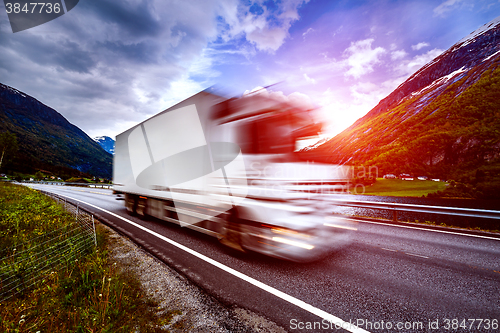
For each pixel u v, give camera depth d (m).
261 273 4.04
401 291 3.44
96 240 5.59
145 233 6.79
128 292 3.43
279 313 2.92
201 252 5.11
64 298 3.21
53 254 4.67
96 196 20.03
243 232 4.59
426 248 5.30
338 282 3.71
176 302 3.18
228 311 2.97
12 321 2.75
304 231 4.26
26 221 7.23
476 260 4.59
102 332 2.52
